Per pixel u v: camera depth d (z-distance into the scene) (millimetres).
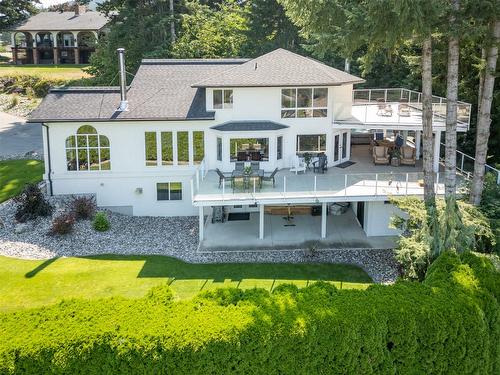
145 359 13125
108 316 14094
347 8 21500
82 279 22938
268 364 13672
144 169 31031
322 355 13938
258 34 55000
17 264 24312
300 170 30391
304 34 24062
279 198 26328
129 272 23703
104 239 27484
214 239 27438
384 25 20219
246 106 30891
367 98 36594
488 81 24047
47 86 62312
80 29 77000
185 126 30625
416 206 22516
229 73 31234
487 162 34781
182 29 53344
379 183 26781
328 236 27594
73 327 13586
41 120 29266
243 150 30750
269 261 24906
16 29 77062
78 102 31219
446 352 14734
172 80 33750
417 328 14609
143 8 51688
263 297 15195
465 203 22844
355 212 30484
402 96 36000
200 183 28047
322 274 23500
